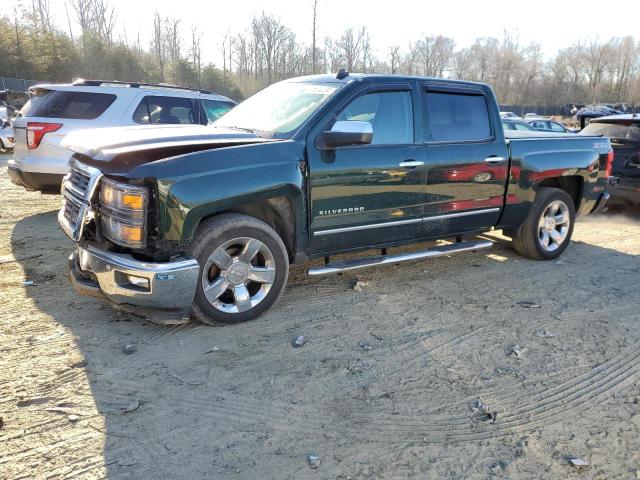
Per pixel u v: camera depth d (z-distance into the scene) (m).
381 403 3.26
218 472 2.64
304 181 4.26
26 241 6.39
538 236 6.05
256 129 4.62
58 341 3.89
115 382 3.40
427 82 5.01
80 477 2.57
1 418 2.99
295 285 5.19
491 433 3.00
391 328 4.30
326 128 4.40
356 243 4.73
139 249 3.71
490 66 69.69
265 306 4.33
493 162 5.36
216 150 3.90
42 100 7.34
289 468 2.69
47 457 2.70
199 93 8.65
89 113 7.46
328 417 3.11
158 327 4.16
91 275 3.98
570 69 77.62
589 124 9.36
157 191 3.63
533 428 3.05
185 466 2.68
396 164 4.68
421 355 3.87
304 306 4.68
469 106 5.30
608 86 77.69
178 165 3.70
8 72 37.75
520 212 5.79
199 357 3.74
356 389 3.41
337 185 4.41
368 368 3.66
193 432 2.94
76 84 7.59
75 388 3.31
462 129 5.23
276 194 4.09
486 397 3.35
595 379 3.60
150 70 45.78
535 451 2.85
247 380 3.47
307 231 4.39
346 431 2.99
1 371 3.47
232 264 4.08
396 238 4.95
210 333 4.09
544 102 71.38
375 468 2.70
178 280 3.71
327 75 5.08
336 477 2.63
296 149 4.22
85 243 3.98
